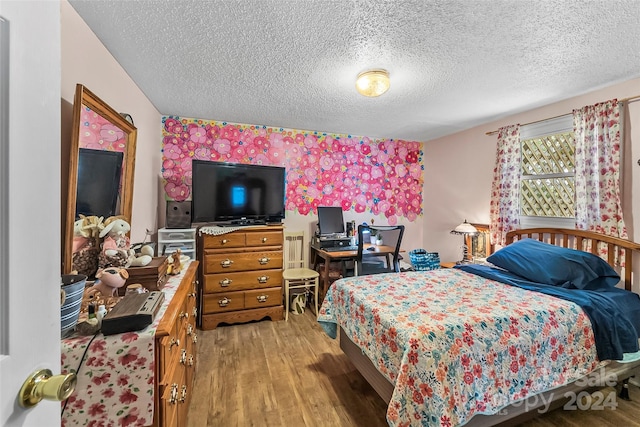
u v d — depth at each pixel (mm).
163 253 2512
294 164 3537
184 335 1429
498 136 2988
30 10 434
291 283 3180
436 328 1329
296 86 2242
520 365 1362
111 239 1324
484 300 1707
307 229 3615
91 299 1078
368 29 1502
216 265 2764
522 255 2219
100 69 1602
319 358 2242
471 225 3148
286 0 1289
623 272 2010
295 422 1571
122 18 1410
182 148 3062
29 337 429
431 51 1718
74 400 832
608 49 1666
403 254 4137
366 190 3920
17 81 411
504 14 1365
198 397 1767
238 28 1500
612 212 2053
